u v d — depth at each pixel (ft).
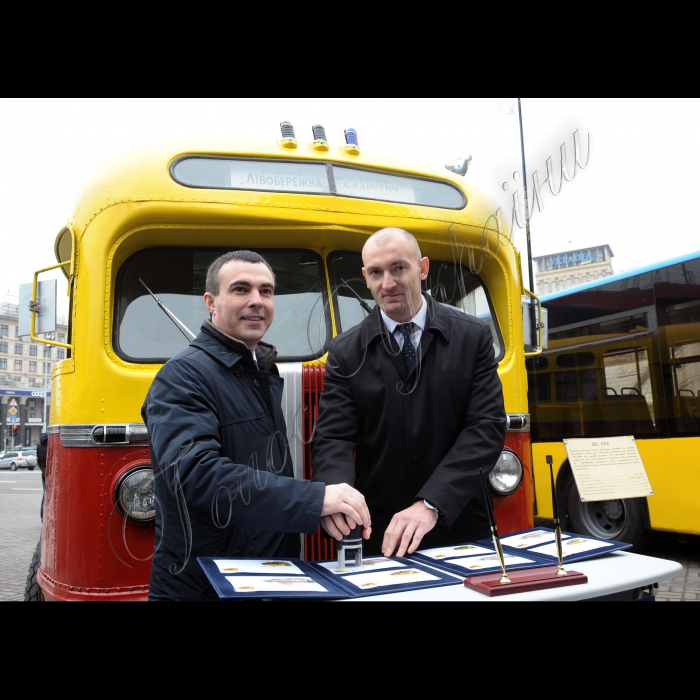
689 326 18.65
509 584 4.47
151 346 8.73
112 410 8.28
